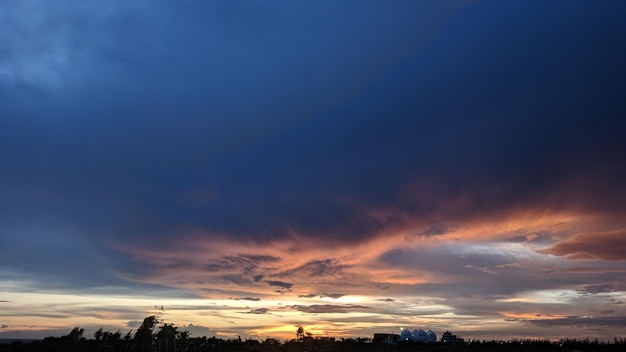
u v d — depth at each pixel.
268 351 80.81
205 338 88.62
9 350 56.47
